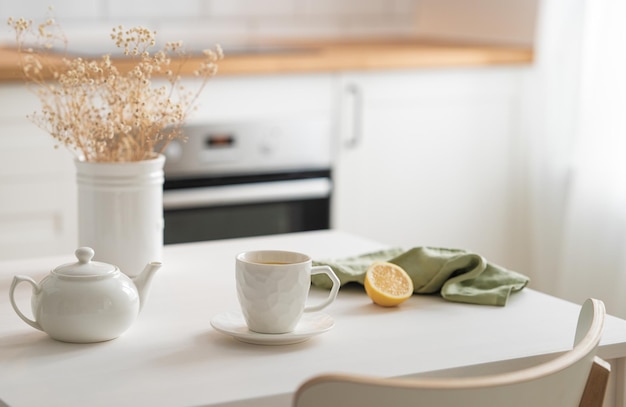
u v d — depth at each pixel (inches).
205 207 121.3
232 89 118.6
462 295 59.0
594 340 43.4
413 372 47.0
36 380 45.4
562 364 40.6
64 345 50.4
